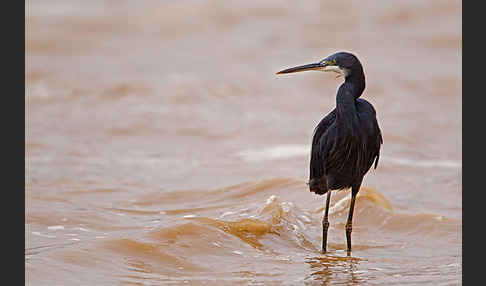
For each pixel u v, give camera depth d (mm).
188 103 21922
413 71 26188
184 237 10000
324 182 10305
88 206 12141
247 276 9016
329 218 11727
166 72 25312
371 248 10578
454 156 16906
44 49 28672
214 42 29984
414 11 33406
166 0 35562
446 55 28406
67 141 17562
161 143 17734
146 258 9383
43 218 11203
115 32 31250
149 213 11891
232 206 12055
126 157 16281
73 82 23734
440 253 10312
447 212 12430
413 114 21281
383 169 15289
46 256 9211
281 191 12750
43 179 13914
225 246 9984
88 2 35469
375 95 23422
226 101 22312
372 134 9727
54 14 33188
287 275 9109
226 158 16281
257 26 31938
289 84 24422
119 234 10398
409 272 9352
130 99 22141
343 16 33094
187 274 9031
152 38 30656
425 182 14484
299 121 20312
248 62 27062
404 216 11688
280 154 16625
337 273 9242
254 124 19750
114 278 8758
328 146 9758
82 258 9219
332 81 25047
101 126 19172
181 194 13016
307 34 30688
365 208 11891
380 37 30453
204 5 34125
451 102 22844
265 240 10430
